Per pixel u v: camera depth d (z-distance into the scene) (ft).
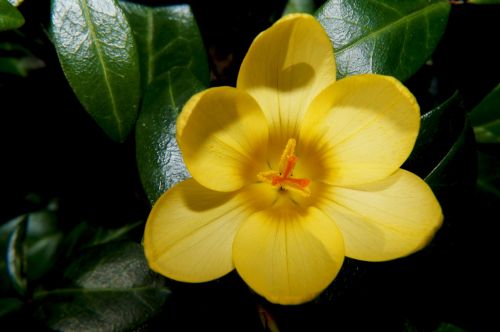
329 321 0.84
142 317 0.85
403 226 0.78
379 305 0.84
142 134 0.83
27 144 0.95
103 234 0.99
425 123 0.83
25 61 0.97
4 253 0.99
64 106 0.93
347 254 0.78
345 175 0.80
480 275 0.89
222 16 0.92
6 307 0.96
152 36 0.88
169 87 0.84
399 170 0.79
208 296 0.86
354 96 0.78
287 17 0.76
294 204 0.83
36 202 0.99
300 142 0.82
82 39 0.82
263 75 0.79
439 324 0.87
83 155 0.96
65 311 0.85
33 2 0.83
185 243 0.77
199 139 0.77
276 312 0.84
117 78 0.83
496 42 0.91
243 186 0.81
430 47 0.84
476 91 0.92
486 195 0.91
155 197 0.82
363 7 0.84
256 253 0.78
